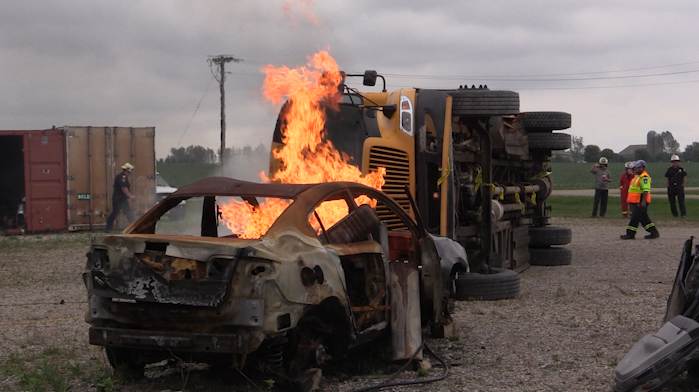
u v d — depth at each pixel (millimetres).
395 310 6465
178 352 5898
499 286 10383
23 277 13234
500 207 12211
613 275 13180
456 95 11023
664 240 19656
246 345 5117
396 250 7535
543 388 5953
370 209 6422
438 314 7188
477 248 11773
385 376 6320
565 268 14414
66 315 9547
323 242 5973
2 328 8641
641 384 5449
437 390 5934
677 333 5500
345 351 6012
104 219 24297
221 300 5090
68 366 6492
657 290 11141
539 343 7617
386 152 9977
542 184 15953
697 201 37188
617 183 82250
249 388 5852
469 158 11812
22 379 6184
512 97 11062
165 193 26359
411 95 10516
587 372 6422
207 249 5168
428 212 10453
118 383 5992
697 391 5719
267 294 5129
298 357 5727
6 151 26203
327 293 5559
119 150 24375
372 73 10664
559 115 15125
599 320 8742
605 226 24672
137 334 5355
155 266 5289
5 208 24359
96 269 5441
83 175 24000
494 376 6344
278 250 5312
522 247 14055
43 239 21000
